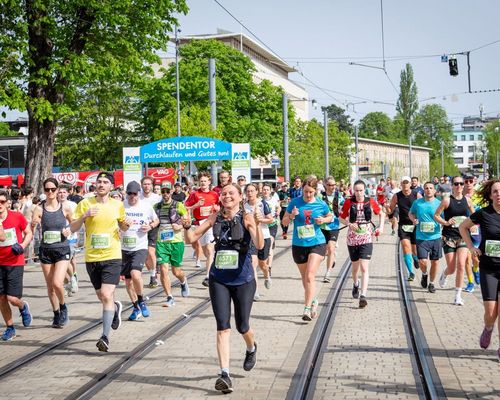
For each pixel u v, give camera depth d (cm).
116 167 6225
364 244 1191
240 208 734
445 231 1268
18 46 2408
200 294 1365
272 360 826
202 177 1437
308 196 1077
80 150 6125
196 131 4328
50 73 2473
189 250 2430
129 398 680
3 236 965
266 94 5766
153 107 5375
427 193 1338
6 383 743
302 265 1089
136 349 895
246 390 701
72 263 1423
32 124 2630
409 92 13762
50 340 966
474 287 1424
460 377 733
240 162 3106
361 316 1109
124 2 2581
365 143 11644
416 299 1271
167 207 1242
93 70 2559
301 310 1174
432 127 14600
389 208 1507
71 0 2511
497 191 780
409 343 909
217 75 5512
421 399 659
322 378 741
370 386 706
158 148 3136
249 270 728
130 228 1084
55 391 708
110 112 6050
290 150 6056
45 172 2634
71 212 1063
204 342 932
